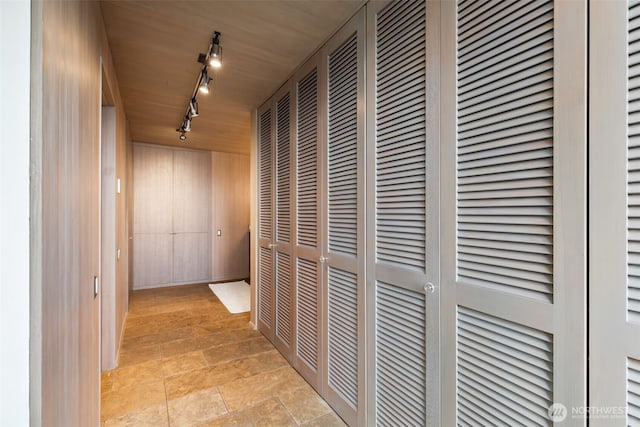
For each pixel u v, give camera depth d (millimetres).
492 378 1006
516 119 940
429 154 1225
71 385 923
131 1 1546
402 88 1368
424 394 1248
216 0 1543
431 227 1217
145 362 2486
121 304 3061
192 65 2236
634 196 715
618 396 735
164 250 5148
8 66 509
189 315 3662
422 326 1264
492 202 1009
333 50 1863
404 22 1358
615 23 732
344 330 1772
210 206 5543
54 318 732
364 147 1602
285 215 2529
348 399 1729
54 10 732
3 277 499
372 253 1544
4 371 502
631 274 721
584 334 789
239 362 2482
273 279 2764
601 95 755
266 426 1736
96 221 1433
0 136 496
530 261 908
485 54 1027
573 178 807
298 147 2285
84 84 1154
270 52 2064
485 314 1029
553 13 846
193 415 1826
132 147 4715
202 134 4262
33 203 568
